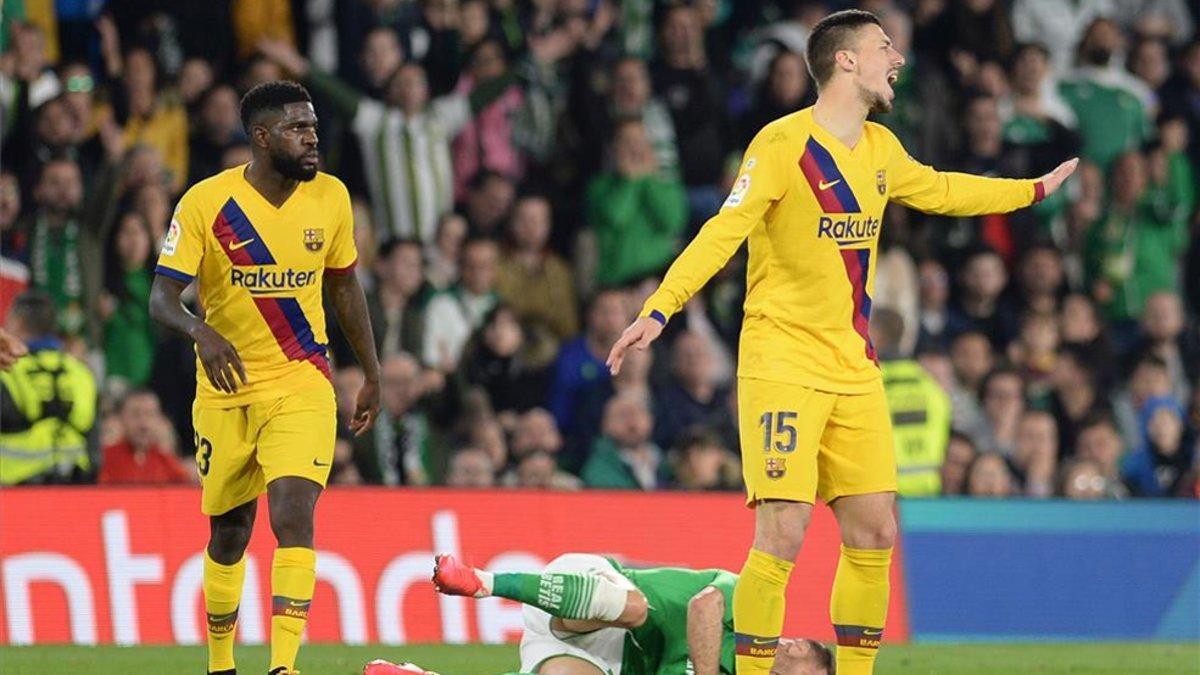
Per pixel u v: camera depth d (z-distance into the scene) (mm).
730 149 53781
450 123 51812
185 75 49344
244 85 49781
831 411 24328
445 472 46812
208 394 26938
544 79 53406
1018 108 57344
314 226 26609
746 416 24453
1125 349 56688
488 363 48938
